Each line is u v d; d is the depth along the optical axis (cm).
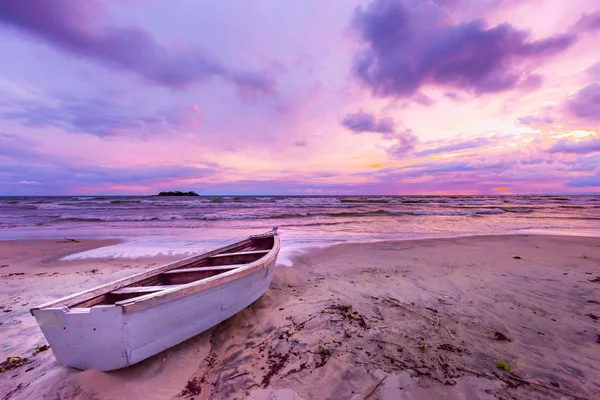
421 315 447
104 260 820
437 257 830
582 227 1486
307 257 834
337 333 396
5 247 980
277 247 577
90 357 300
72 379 287
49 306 300
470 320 427
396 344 365
